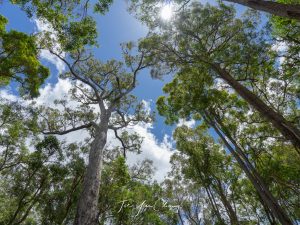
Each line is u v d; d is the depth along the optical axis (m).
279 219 13.88
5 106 19.08
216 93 17.52
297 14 6.45
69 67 19.86
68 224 21.39
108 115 16.50
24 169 21.72
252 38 14.39
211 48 15.76
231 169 21.88
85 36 10.61
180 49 15.97
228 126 19.88
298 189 16.09
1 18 13.58
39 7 9.77
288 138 11.35
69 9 10.23
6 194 21.69
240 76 16.62
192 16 15.45
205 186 20.92
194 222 26.20
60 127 20.86
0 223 21.62
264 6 6.93
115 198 17.75
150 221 18.42
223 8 15.50
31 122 19.59
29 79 14.52
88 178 10.92
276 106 17.91
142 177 21.41
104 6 10.38
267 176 16.47
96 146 13.07
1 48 13.40
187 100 17.53
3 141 19.73
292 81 16.81
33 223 25.17
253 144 18.83
